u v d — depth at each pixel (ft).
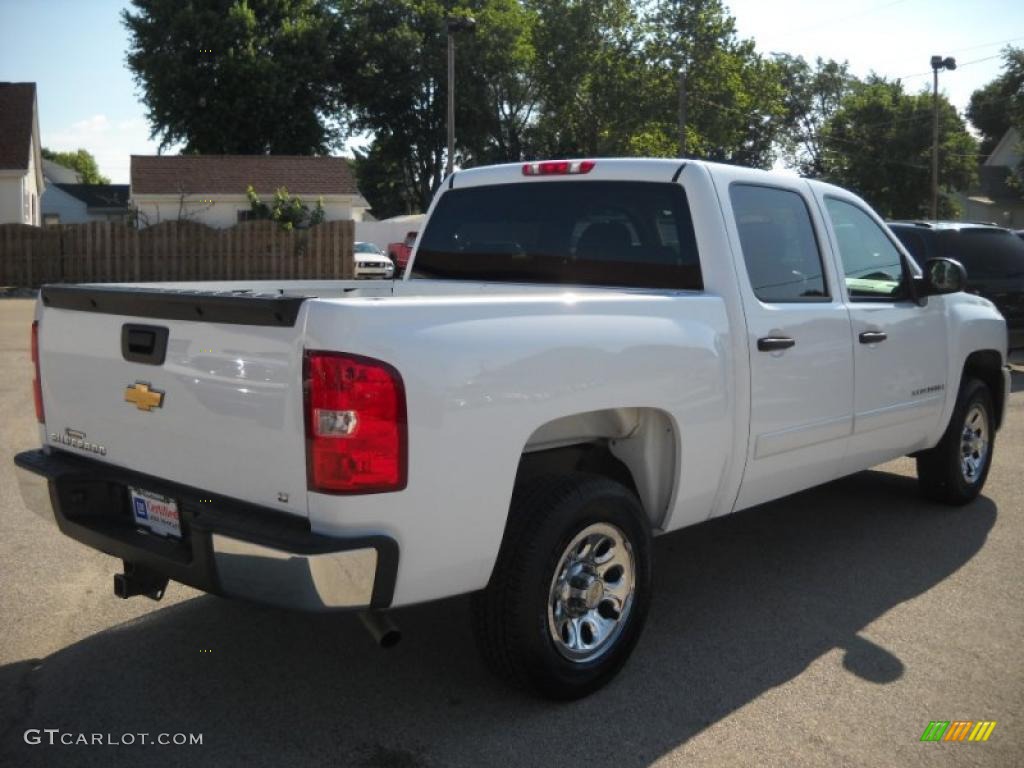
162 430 10.77
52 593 14.70
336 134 151.53
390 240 121.60
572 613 11.53
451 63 82.23
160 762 10.19
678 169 13.89
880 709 11.58
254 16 132.77
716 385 12.82
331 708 11.41
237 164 115.75
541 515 10.87
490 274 16.21
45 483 11.92
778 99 165.99
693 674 12.44
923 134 177.27
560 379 10.80
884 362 16.40
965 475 20.08
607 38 155.22
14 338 46.93
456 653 12.92
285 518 9.69
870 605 14.87
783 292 14.44
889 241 17.57
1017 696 11.94
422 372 9.58
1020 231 44.01
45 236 85.87
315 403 9.23
